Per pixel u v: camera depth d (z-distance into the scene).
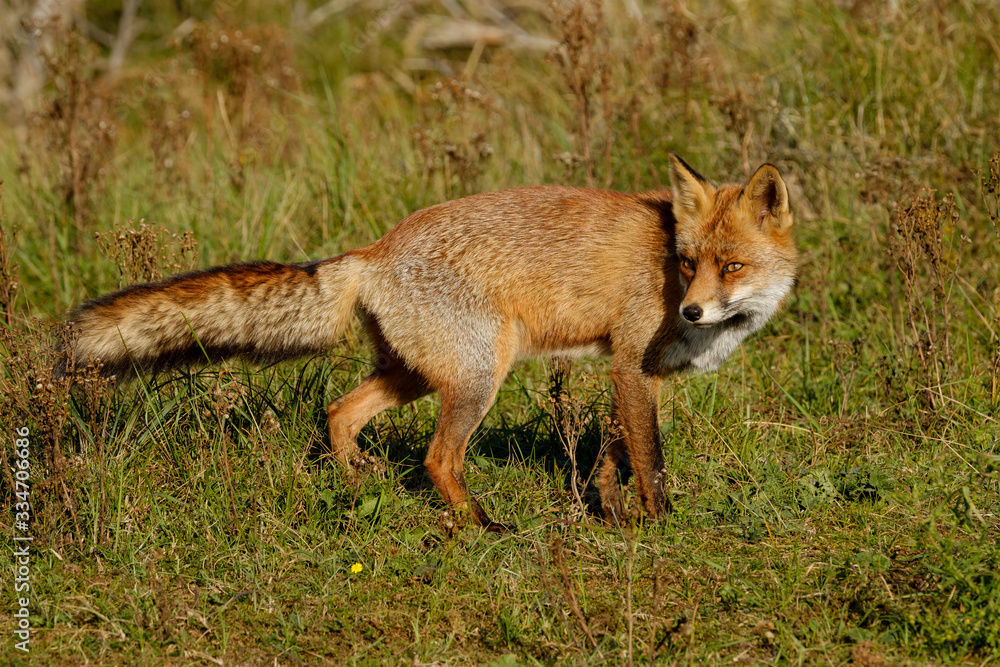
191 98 23.91
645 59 21.64
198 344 11.65
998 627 8.45
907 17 20.75
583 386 13.50
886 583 9.37
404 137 21.50
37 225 18.42
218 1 30.31
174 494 11.17
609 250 11.36
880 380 13.66
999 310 14.23
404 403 12.11
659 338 11.34
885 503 10.96
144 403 11.97
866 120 19.52
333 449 11.82
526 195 11.68
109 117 22.55
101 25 35.03
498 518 11.40
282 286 11.74
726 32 23.38
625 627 9.05
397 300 11.47
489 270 11.29
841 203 17.86
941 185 17.30
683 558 10.24
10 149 23.47
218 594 9.61
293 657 8.68
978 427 12.01
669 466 12.14
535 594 9.61
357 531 10.80
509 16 33.38
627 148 19.34
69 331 11.02
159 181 19.38
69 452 11.02
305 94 26.75
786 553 10.23
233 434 12.13
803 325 15.50
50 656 8.68
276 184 19.34
